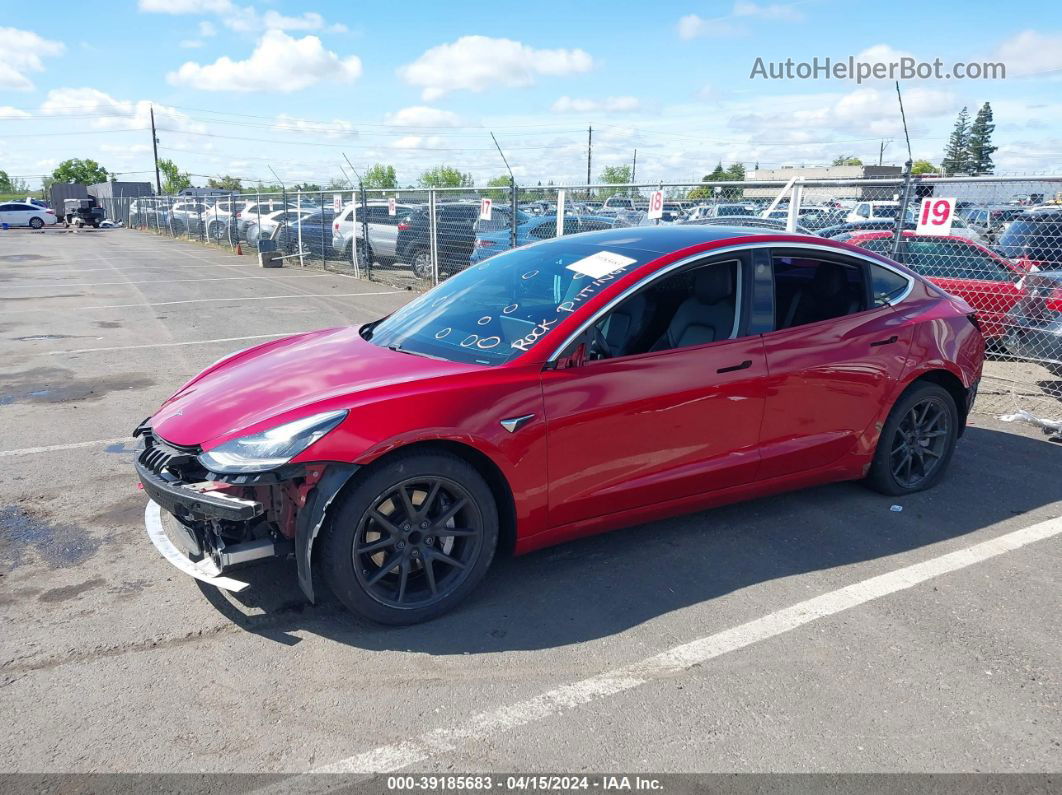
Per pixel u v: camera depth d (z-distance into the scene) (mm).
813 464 4312
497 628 3314
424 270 16359
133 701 2824
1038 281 7512
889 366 4422
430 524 3295
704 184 8953
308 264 21469
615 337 3686
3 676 2959
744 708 2801
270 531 3309
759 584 3699
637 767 2504
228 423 3305
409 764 2514
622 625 3340
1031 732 2688
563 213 10781
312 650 3148
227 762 2516
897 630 3318
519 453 3363
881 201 11344
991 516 4504
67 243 34156
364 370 3576
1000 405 7102
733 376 3881
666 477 3799
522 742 2617
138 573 3791
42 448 5676
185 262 23062
